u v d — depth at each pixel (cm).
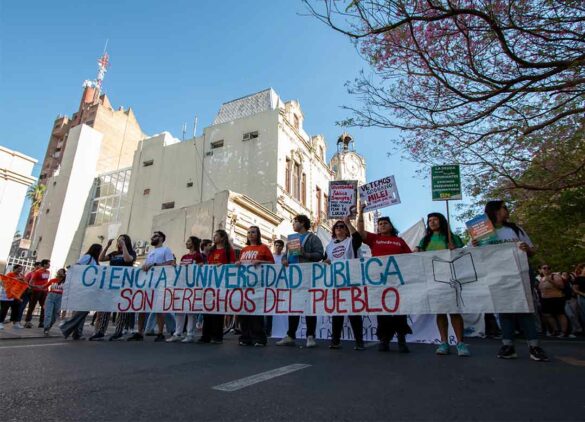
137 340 688
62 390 281
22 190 1294
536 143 965
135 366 386
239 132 2189
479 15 602
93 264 719
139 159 2473
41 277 1062
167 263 728
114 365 391
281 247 957
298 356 473
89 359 428
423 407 250
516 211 1521
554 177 1042
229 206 1620
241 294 638
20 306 1008
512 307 466
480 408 249
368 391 291
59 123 7188
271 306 616
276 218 1925
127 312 700
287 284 621
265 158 2056
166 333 930
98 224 2633
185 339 661
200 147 2288
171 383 308
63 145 6988
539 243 1714
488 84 704
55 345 559
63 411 231
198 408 241
